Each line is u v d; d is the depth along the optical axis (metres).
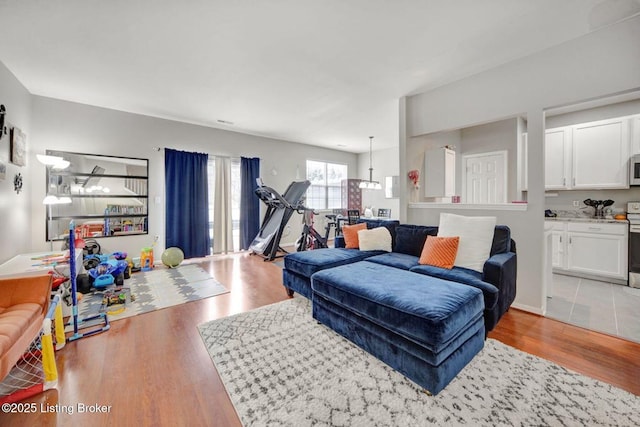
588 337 2.10
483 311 1.97
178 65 2.74
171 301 2.88
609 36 2.17
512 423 1.29
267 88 3.30
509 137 4.36
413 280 2.01
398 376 1.65
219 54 2.54
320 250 3.28
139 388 1.56
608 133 3.50
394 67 2.80
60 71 2.86
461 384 1.58
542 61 2.50
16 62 2.67
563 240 3.77
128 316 2.51
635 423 1.29
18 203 3.08
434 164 3.80
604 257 3.45
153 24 2.10
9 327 1.50
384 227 3.54
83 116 3.82
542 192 2.53
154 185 4.47
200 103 3.81
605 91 2.20
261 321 2.39
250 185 5.55
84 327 2.30
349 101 3.75
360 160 7.73
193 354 1.90
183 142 4.75
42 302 1.90
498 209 2.81
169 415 1.37
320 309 2.25
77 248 3.12
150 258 4.15
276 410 1.39
